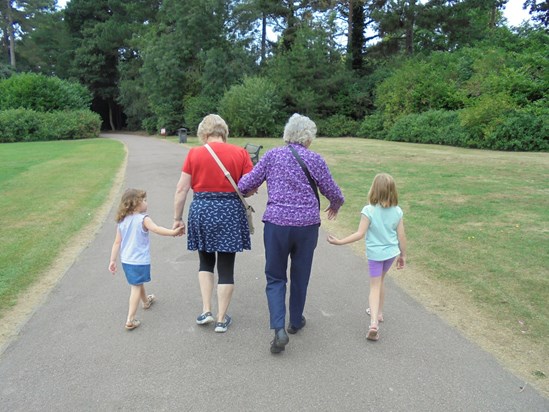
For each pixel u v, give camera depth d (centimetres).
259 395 295
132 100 4922
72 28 5812
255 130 3544
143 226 386
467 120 2217
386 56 4538
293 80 3847
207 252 393
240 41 4391
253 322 401
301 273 360
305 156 346
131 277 384
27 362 334
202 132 383
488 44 3459
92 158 1803
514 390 298
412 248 602
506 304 427
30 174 1343
